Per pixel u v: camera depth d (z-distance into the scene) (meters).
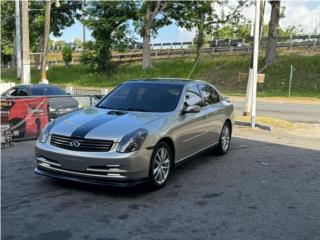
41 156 6.09
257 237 4.58
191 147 7.19
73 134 5.85
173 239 4.48
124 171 5.61
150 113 6.64
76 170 5.75
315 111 19.17
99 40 43.81
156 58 46.25
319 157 8.83
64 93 13.97
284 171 7.52
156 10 41.12
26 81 21.08
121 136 5.71
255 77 13.20
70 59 51.66
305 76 32.03
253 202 5.75
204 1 40.62
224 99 9.09
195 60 41.56
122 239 4.45
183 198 5.85
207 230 4.73
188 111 6.91
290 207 5.59
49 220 4.95
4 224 4.80
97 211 5.27
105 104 7.23
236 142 10.46
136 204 5.56
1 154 8.43
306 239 4.57
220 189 6.32
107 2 42.12
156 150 6.07
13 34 56.19
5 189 6.09
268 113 18.20
